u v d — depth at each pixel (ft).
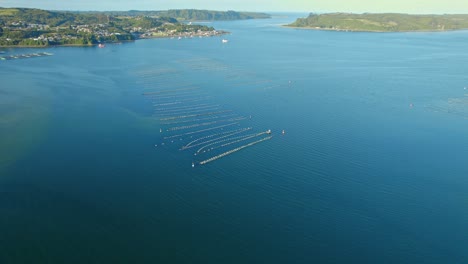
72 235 262.88
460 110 531.09
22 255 244.42
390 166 358.64
